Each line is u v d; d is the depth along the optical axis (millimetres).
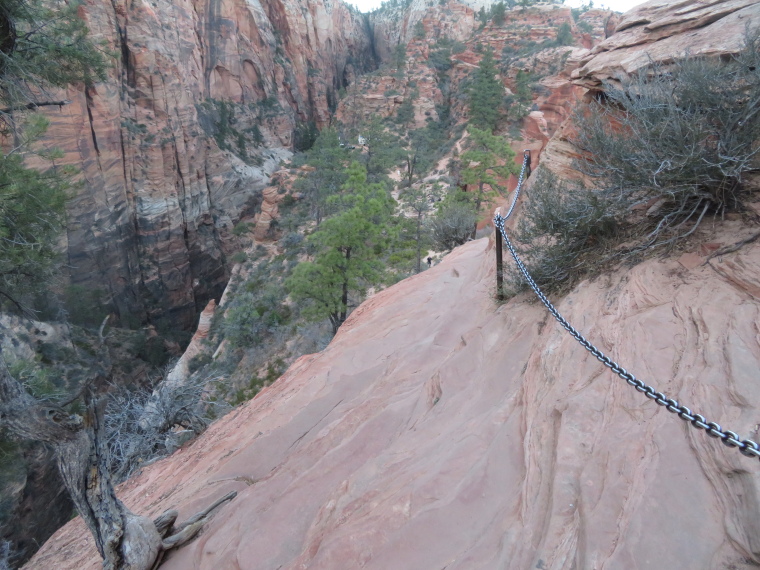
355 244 21594
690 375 2693
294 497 4090
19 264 11633
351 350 7852
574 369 3377
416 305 8883
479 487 3055
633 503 2234
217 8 69125
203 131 62094
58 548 6809
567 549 2236
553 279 4816
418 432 4262
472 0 112062
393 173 57500
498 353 4637
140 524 4012
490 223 30391
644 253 3934
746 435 2166
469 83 66188
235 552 3740
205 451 7207
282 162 72188
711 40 4738
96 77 8594
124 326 48688
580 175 5891
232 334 29828
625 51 5758
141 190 52094
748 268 3088
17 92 7352
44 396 11805
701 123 3658
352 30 124625
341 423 5223
